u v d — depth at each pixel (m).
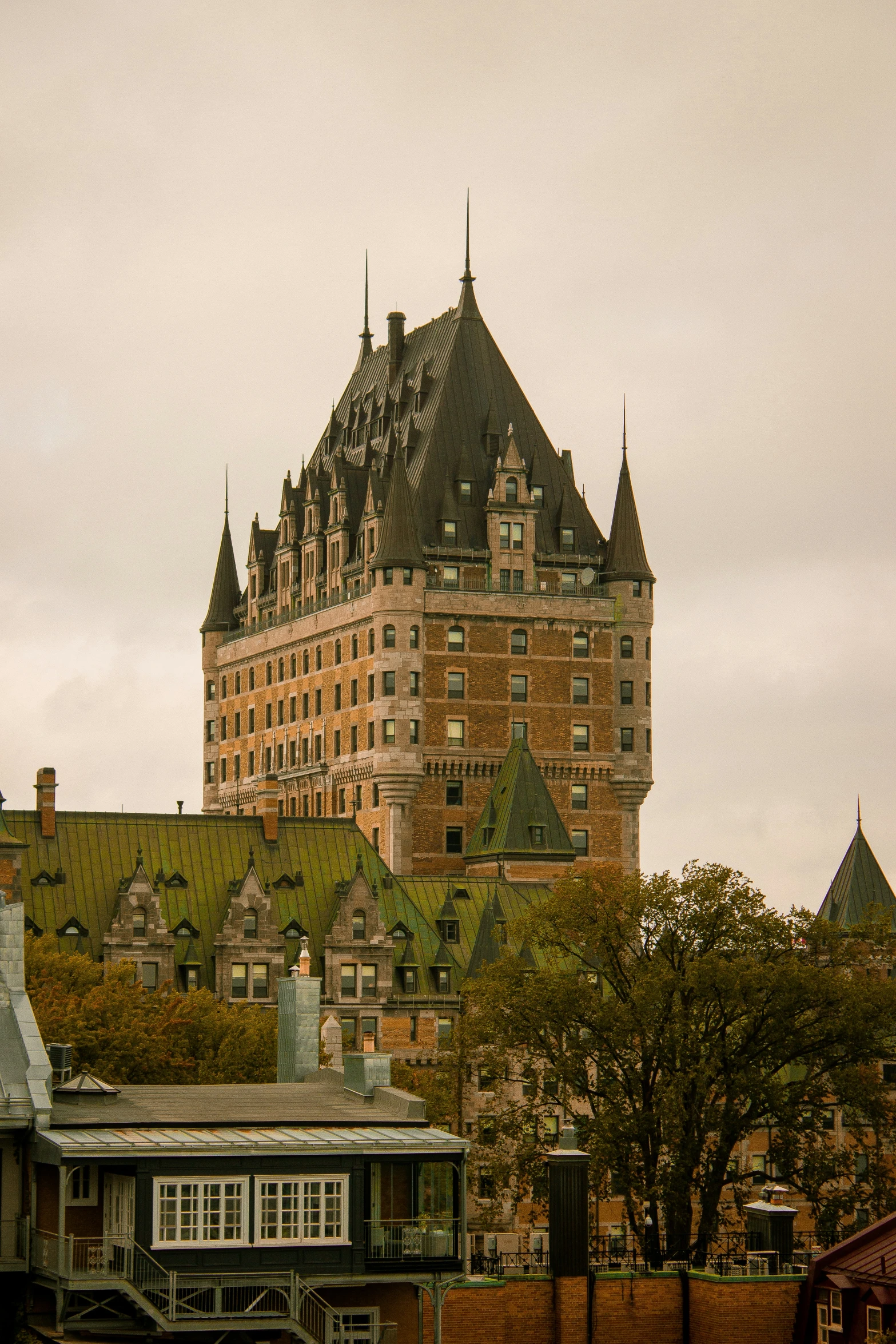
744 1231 153.12
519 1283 108.56
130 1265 96.94
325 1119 106.19
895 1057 154.88
